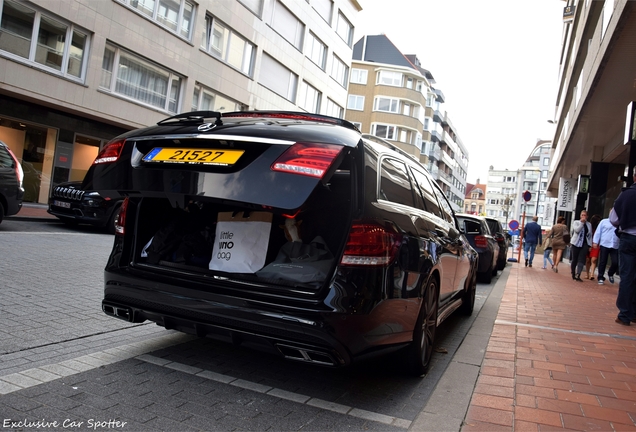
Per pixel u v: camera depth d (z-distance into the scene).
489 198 160.12
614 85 11.62
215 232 3.53
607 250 13.06
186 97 22.50
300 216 3.33
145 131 3.51
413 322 3.61
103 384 3.23
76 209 12.16
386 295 3.12
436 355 4.75
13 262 7.07
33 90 16.69
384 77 55.69
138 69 20.42
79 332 4.32
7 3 15.77
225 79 24.64
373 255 3.05
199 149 3.19
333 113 36.41
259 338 3.04
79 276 6.70
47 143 18.28
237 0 24.81
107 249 9.77
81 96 18.20
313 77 32.53
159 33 20.81
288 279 3.11
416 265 3.58
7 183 10.00
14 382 3.12
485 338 5.44
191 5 22.38
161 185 3.17
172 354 3.96
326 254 3.14
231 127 3.17
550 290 10.85
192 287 3.23
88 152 19.80
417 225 3.80
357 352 3.01
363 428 2.94
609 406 3.43
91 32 18.34
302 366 3.97
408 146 56.22
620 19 8.30
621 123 15.09
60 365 3.50
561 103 23.27
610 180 19.78
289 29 29.44
